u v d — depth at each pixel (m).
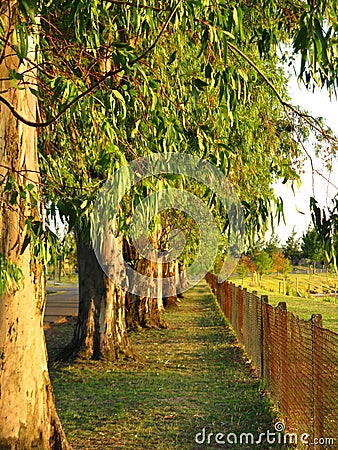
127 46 4.98
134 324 23.75
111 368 14.50
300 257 75.38
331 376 5.77
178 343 19.44
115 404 10.71
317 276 74.56
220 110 6.77
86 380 13.16
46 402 6.57
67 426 9.23
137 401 10.95
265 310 11.66
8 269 4.90
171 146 6.52
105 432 8.91
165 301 34.72
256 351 13.47
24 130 6.13
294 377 7.80
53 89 5.35
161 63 7.18
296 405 7.63
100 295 15.50
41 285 6.44
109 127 5.89
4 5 4.79
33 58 6.24
